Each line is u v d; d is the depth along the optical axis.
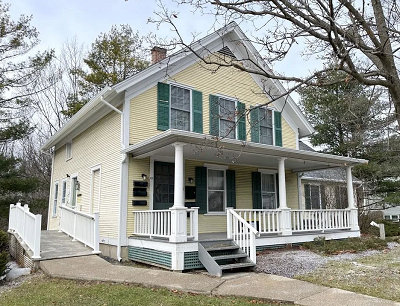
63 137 15.59
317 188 18.38
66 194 14.86
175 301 5.51
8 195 17.73
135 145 9.41
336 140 23.27
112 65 24.73
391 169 19.03
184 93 11.72
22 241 10.00
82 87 25.19
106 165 11.13
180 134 8.06
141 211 9.57
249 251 8.62
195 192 11.38
